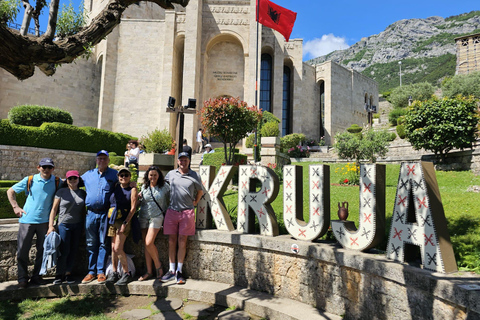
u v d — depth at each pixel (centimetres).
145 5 3167
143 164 934
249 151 1666
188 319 432
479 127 1334
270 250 496
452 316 276
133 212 521
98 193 530
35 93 2380
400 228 367
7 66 371
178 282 529
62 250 520
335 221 444
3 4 429
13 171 1425
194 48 2456
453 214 605
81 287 517
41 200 516
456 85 3581
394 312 337
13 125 1450
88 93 2700
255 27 2552
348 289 397
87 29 414
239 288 512
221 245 548
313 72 3525
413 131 1303
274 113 2812
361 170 417
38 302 490
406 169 370
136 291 518
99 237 545
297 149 2562
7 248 542
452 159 1270
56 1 379
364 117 3984
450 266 321
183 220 536
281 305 440
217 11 2683
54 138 1577
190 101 817
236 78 2805
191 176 547
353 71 3822
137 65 2694
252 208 541
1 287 507
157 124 2631
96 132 1777
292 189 500
